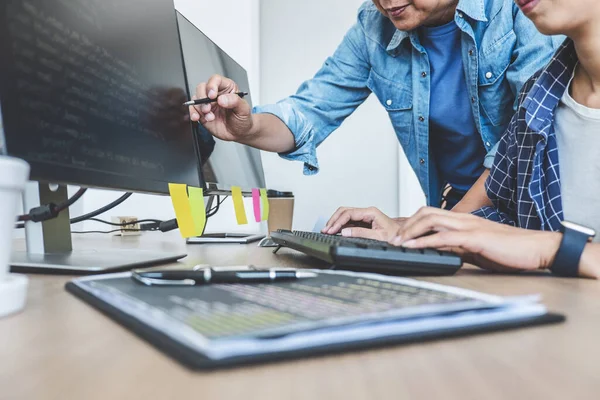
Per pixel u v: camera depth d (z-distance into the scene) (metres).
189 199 0.88
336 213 1.07
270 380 0.21
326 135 1.60
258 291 0.37
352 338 0.26
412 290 0.36
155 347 0.26
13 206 0.33
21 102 0.49
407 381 0.21
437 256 0.56
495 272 0.61
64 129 0.56
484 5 1.28
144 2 0.83
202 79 1.23
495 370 0.23
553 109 0.89
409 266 0.55
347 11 2.71
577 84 0.96
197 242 1.19
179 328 0.25
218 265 0.68
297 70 2.72
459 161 1.52
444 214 0.64
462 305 0.29
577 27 0.81
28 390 0.20
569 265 0.56
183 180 0.90
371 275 0.44
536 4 0.79
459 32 1.34
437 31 1.35
